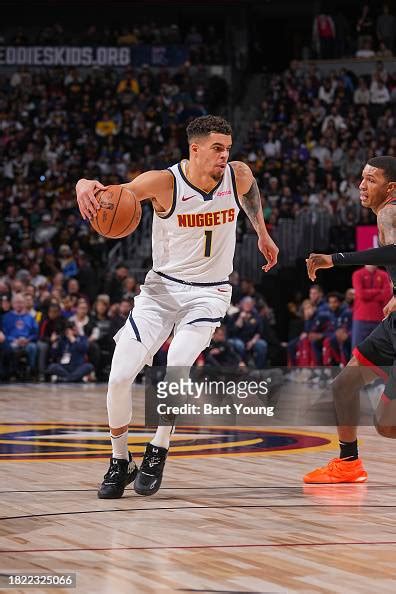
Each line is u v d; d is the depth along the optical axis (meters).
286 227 20.95
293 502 5.82
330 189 23.27
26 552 4.34
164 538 4.70
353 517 5.32
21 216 23.66
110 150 26.25
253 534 4.81
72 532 4.81
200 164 5.89
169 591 3.71
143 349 6.07
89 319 17.86
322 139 25.33
